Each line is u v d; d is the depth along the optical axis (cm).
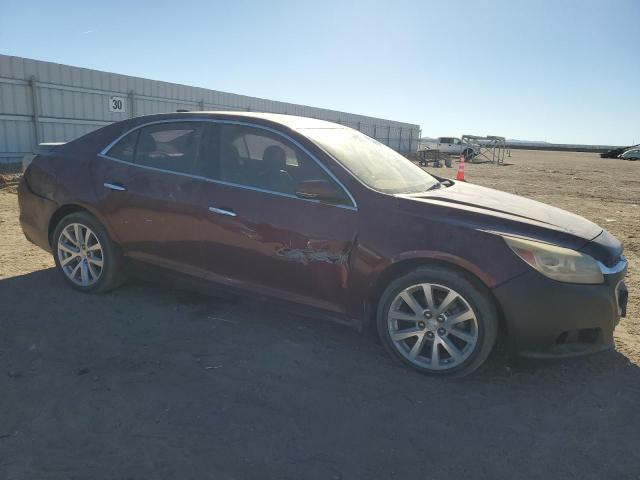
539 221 343
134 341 372
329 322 391
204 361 347
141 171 426
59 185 455
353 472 245
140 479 233
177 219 405
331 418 288
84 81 2066
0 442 255
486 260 313
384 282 351
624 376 349
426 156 3619
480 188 445
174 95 2528
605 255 329
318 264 358
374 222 343
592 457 263
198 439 264
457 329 330
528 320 311
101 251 443
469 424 288
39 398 295
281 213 368
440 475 245
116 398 298
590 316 318
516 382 336
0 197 1006
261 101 3219
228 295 400
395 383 330
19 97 1833
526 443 273
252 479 236
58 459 244
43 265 541
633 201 1416
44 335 376
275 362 350
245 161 395
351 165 374
